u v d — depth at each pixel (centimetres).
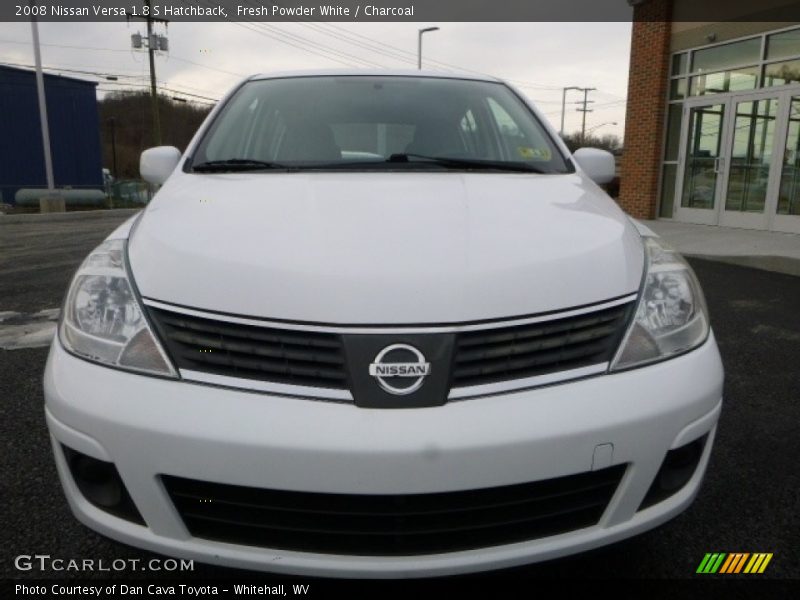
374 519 142
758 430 282
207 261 158
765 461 254
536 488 146
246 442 139
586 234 175
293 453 138
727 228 1035
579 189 223
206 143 262
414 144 260
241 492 143
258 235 166
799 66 916
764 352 395
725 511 218
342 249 157
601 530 153
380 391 141
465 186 210
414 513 141
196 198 200
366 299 146
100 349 155
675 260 186
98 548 197
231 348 148
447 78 303
